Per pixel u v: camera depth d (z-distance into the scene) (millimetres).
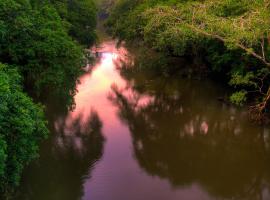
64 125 31312
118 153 27047
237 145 28234
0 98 15789
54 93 31766
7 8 24719
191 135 29891
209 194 22703
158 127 31422
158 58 44719
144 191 22719
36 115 18500
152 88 41312
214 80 41969
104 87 41719
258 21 27875
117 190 22719
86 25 53750
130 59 55031
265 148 27734
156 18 34156
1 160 14594
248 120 31859
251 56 32438
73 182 23406
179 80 43219
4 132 16219
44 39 26297
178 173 24797
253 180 24172
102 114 33906
